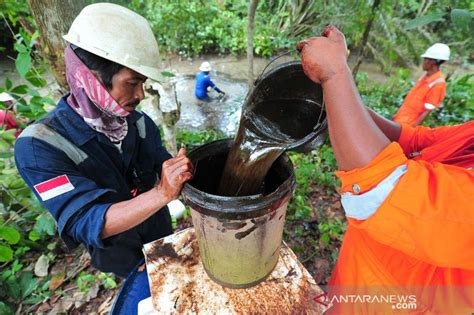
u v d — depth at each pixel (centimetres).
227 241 114
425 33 620
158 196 114
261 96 119
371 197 75
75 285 235
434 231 72
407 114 385
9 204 231
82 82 116
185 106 593
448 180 70
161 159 175
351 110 73
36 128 123
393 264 106
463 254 73
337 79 74
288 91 122
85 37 110
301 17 518
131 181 168
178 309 129
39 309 221
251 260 123
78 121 128
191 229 164
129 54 111
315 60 77
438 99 359
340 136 75
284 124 120
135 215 115
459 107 518
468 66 782
